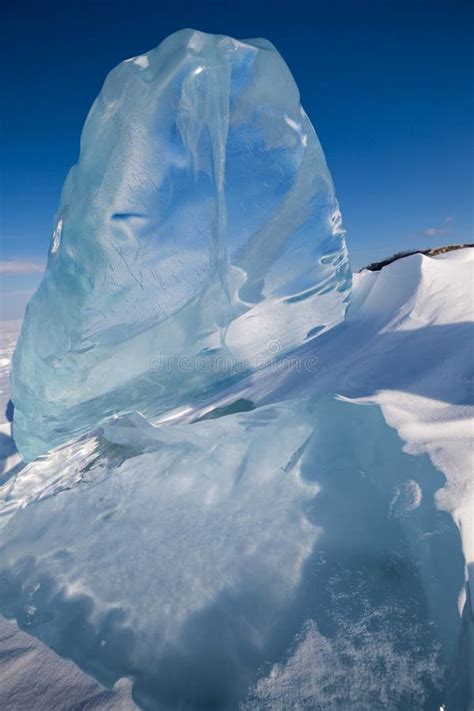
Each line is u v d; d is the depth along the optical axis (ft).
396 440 5.38
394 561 4.00
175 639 3.73
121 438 6.68
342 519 4.56
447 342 8.36
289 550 4.36
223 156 8.49
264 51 8.60
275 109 8.99
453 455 4.84
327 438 5.80
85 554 4.76
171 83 7.67
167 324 9.07
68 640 3.90
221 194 8.57
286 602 3.89
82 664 3.66
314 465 5.39
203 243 8.73
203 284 9.00
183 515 5.02
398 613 3.57
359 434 5.76
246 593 4.02
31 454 10.02
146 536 4.82
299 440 5.84
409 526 4.18
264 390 9.23
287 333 10.69
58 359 8.70
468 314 9.30
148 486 5.59
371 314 10.93
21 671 3.65
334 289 11.02
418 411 6.16
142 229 8.30
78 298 8.34
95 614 4.09
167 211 8.38
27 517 5.53
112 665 3.62
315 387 8.33
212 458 5.80
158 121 7.86
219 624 3.79
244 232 9.48
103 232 8.11
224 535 4.65
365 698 3.08
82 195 8.30
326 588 3.92
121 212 8.13
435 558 3.79
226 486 5.32
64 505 5.57
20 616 4.25
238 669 3.43
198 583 4.19
